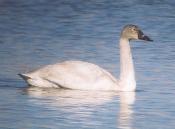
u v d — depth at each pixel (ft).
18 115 63.52
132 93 72.64
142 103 68.49
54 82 73.36
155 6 126.11
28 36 103.81
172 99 70.08
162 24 114.83
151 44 99.19
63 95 70.85
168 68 83.92
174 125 61.31
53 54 91.66
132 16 119.85
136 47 96.89
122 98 70.38
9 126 60.29
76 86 73.15
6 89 73.15
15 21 114.73
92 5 126.11
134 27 74.95
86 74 73.26
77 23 114.01
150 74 81.00
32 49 94.48
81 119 62.69
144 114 64.64
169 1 129.39
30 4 125.39
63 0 128.16
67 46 96.78
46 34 105.60
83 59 89.10
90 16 119.34
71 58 89.56
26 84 75.36
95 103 68.13
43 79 73.61
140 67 84.38
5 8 122.62
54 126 60.34
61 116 63.46
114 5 126.11
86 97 70.33
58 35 105.19
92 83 73.00
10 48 95.09
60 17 118.52
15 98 69.41
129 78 73.51
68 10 122.93
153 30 111.04
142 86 75.66
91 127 60.29
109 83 73.10
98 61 87.81
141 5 126.62
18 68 82.84
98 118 63.10
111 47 96.27
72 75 73.26
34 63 86.12
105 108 66.44
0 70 81.46
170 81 77.66
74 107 66.44
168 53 93.30
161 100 69.67
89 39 102.12
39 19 116.67
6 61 86.69
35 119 62.44
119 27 111.96
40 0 127.24
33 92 71.97
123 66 73.92
